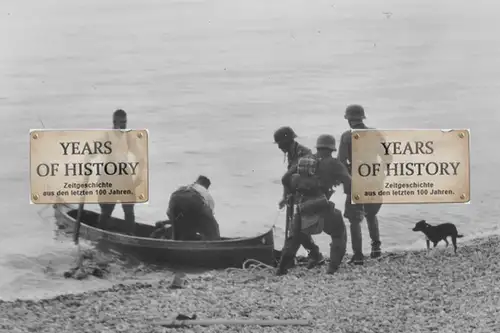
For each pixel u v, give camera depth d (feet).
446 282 42.70
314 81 128.06
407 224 61.26
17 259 49.62
